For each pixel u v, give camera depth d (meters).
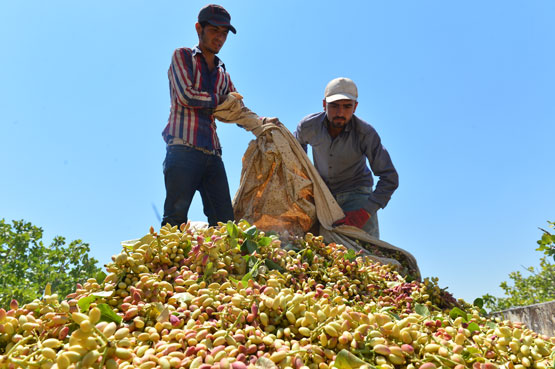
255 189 3.89
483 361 1.23
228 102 3.79
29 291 7.16
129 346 1.10
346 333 1.19
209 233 2.14
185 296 1.51
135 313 1.39
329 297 1.67
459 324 1.53
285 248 2.57
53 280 8.08
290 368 1.10
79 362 1.04
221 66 4.12
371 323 1.26
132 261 1.61
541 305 2.51
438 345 1.20
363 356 1.18
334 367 1.11
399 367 1.19
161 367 1.12
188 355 1.20
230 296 1.50
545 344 1.35
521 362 1.26
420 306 1.73
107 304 1.47
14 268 7.59
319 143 4.57
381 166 4.33
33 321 1.29
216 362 1.14
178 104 3.74
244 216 3.79
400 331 1.24
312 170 3.88
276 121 3.97
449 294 2.41
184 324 1.42
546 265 7.37
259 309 1.38
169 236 1.85
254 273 1.95
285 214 3.72
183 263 1.84
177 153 3.63
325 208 3.83
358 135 4.39
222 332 1.26
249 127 3.91
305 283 2.01
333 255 2.47
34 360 1.15
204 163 3.75
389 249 3.71
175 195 3.59
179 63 3.71
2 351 1.24
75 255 8.44
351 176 4.54
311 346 1.18
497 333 1.34
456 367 1.13
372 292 2.25
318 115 4.64
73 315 1.13
